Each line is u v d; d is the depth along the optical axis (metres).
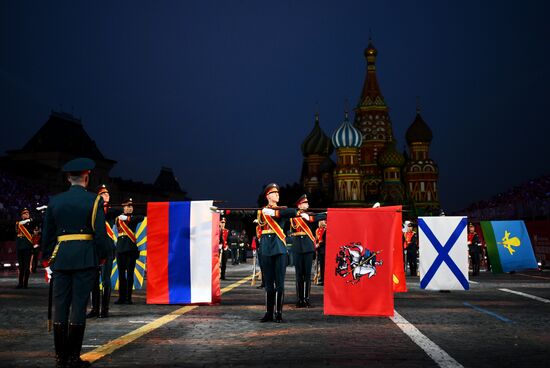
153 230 11.92
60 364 6.19
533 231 32.47
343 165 115.44
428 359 6.54
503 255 17.97
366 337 8.07
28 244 17.80
